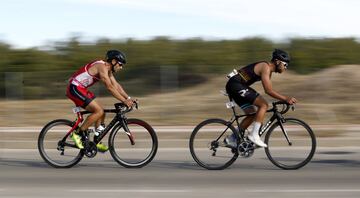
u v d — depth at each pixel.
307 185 9.16
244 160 11.85
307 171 10.52
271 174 10.22
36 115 20.55
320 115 19.17
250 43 27.30
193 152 10.77
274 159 10.68
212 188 8.95
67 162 11.01
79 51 27.12
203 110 20.20
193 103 20.88
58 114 20.62
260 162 11.57
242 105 10.55
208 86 22.78
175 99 21.67
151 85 22.58
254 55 27.02
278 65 10.30
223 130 10.65
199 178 9.86
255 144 10.48
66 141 10.87
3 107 21.50
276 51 10.31
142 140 11.01
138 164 10.97
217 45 27.25
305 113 19.44
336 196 8.31
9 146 14.62
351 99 21.00
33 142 14.59
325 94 21.44
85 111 10.82
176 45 27.25
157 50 26.89
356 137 14.83
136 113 20.14
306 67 26.58
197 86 22.97
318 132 15.41
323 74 22.94
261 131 10.65
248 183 9.37
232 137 10.59
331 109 19.58
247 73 10.42
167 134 15.74
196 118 19.59
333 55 26.83
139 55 26.81
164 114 19.98
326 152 13.09
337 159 12.01
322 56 26.81
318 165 11.21
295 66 26.69
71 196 8.38
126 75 22.66
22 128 17.95
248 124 10.63
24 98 22.72
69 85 10.73
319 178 9.80
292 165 10.71
